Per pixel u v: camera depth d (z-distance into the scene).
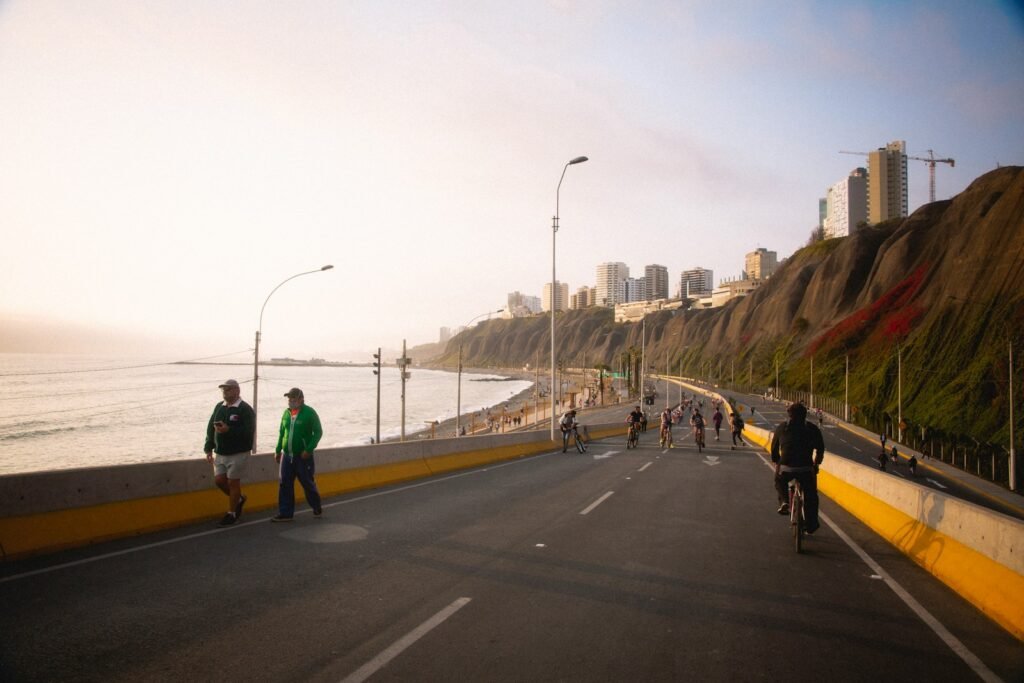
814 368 102.44
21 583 6.32
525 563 7.45
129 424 78.50
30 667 4.32
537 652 4.76
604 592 6.33
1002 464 41.62
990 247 74.75
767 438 34.00
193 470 9.98
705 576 7.03
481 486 14.90
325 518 10.20
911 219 119.25
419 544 8.35
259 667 4.41
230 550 7.86
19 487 7.52
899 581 7.00
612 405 117.38
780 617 5.68
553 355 31.27
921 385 69.75
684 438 41.09
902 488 9.34
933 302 85.69
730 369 151.38
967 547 6.85
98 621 5.26
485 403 146.50
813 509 8.47
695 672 4.45
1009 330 61.25
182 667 4.39
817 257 149.62
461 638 5.03
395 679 4.25
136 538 8.50
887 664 4.67
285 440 9.93
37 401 117.81
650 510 11.59
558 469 19.45
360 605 5.80
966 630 5.43
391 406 132.62
